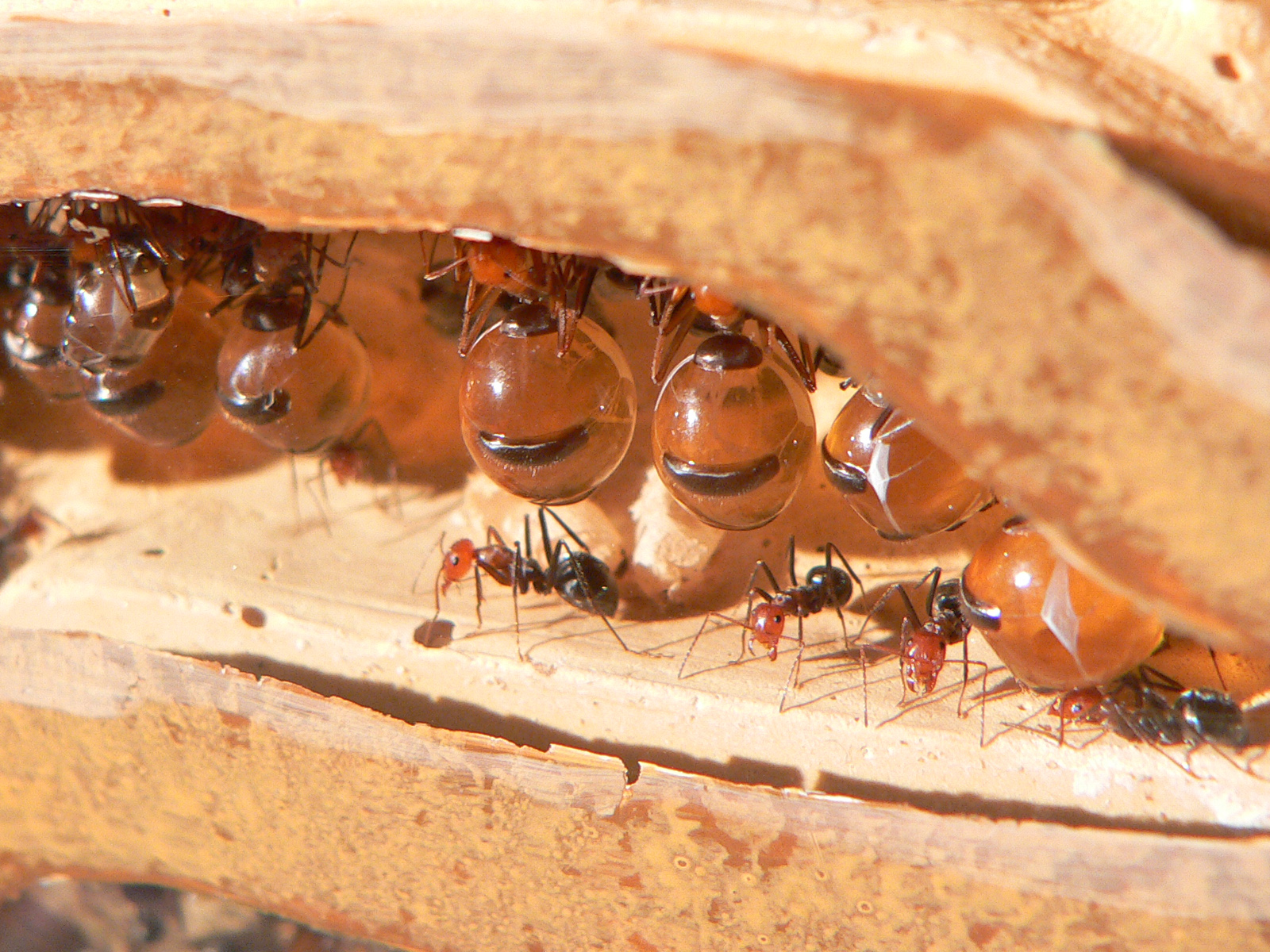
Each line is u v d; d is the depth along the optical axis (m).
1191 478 0.11
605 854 0.13
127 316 0.13
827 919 0.13
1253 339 0.11
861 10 0.11
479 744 0.13
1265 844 0.12
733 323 0.13
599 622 0.14
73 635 0.14
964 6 0.12
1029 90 0.11
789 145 0.11
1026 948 0.12
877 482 0.13
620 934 0.13
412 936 0.14
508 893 0.13
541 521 0.15
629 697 0.14
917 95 0.11
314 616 0.14
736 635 0.14
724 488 0.13
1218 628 0.11
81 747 0.14
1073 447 0.11
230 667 0.14
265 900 0.14
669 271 0.11
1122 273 0.11
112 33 0.12
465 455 0.15
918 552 0.14
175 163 0.12
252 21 0.11
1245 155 0.11
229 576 0.15
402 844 0.14
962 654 0.14
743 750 0.13
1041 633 0.12
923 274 0.11
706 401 0.13
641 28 0.11
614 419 0.13
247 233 0.14
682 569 0.14
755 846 0.13
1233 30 0.11
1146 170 0.11
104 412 0.14
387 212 0.11
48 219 0.14
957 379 0.11
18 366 0.15
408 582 0.15
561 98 0.11
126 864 0.15
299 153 0.11
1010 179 0.11
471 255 0.12
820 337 0.11
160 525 0.15
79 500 0.15
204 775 0.14
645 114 0.11
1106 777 0.13
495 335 0.13
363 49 0.11
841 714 0.13
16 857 0.15
